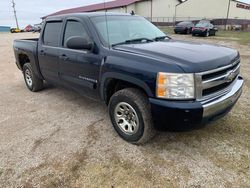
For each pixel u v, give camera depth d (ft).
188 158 9.36
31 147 10.46
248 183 8.00
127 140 10.44
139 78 8.91
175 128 8.80
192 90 8.19
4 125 12.73
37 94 17.78
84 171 8.81
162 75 8.29
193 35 66.69
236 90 10.07
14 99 16.87
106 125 12.25
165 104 8.35
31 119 13.35
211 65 8.57
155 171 8.69
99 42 10.88
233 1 115.14
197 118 8.34
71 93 17.67
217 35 70.38
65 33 13.12
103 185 8.13
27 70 17.93
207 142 10.39
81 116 13.47
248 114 12.92
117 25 12.27
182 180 8.22
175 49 9.78
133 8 127.03
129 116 10.04
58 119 13.19
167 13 130.93
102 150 10.03
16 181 8.43
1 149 10.38
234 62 9.91
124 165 9.06
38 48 15.47
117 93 10.09
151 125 9.41
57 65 13.82
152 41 11.86
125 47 10.37
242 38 58.23
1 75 24.99
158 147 10.11
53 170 8.91
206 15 120.88
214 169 8.70
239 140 10.47
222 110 9.25
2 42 65.05
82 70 11.87
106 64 10.21
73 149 10.19
